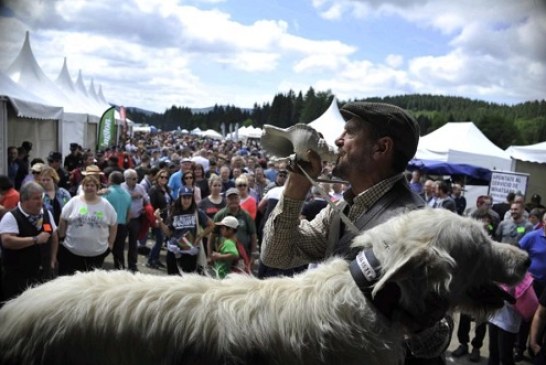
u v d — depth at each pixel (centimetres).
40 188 491
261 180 1118
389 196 181
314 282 161
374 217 178
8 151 1162
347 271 162
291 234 194
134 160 1928
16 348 151
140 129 7575
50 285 161
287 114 9106
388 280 143
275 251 197
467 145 1880
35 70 1641
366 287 150
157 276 167
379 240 153
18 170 1153
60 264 597
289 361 152
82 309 151
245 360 150
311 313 154
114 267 852
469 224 161
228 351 148
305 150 185
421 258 143
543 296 418
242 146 4109
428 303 146
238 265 611
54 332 149
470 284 161
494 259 165
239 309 155
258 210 856
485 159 1848
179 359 150
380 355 151
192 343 151
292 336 152
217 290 160
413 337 161
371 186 187
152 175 1049
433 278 144
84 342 149
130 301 153
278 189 773
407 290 147
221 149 3002
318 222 210
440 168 1727
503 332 518
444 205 923
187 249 645
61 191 723
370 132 184
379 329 150
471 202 1712
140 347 151
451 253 152
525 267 169
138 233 869
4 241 466
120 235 793
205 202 808
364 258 153
